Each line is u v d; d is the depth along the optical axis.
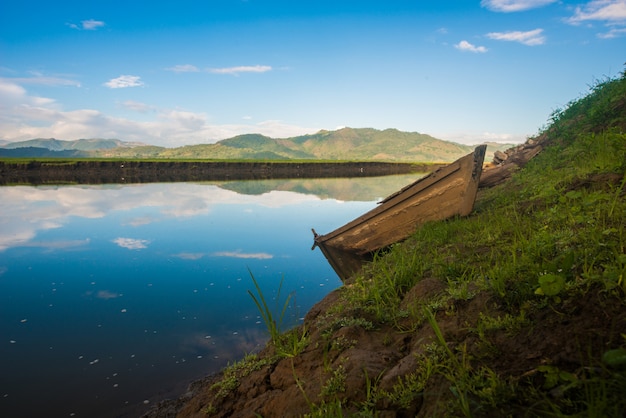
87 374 4.92
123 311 6.90
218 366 5.09
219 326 6.29
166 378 4.80
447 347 2.48
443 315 3.23
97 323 6.41
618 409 1.62
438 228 6.74
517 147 15.59
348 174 65.50
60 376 4.86
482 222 6.27
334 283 8.45
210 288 8.10
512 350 2.37
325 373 2.99
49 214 18.44
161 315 6.73
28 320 6.54
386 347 3.21
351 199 25.44
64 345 5.67
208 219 16.92
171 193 29.47
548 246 3.61
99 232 14.07
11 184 38.53
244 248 11.65
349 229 9.01
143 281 8.58
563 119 12.00
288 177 56.31
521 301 2.85
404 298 4.03
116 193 29.25
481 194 9.88
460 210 7.23
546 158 9.69
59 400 4.35
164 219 16.92
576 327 2.25
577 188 5.78
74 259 10.46
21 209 20.08
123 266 9.79
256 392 3.38
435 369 2.40
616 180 5.32
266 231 14.25
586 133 9.16
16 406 4.25
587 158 7.20
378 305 3.93
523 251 3.90
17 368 5.06
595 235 3.35
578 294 2.55
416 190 7.73
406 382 2.43
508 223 5.56
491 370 2.22
